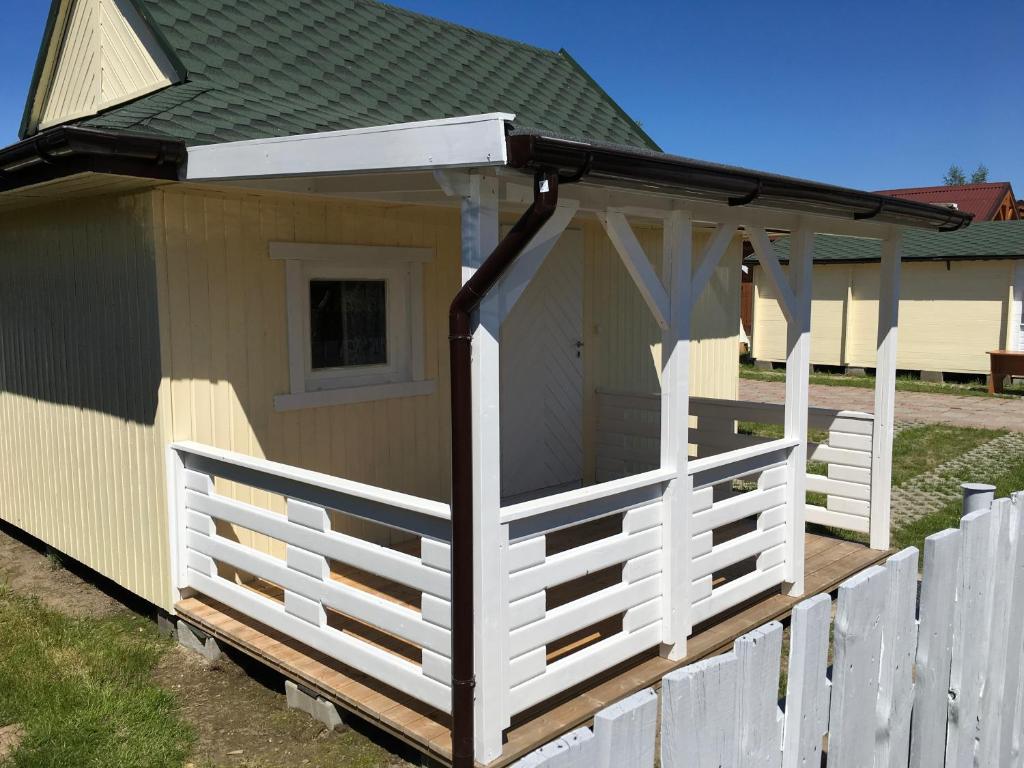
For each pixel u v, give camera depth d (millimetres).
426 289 6059
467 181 3158
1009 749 3084
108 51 6270
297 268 5312
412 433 6062
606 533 6363
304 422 5434
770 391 17453
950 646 2676
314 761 3781
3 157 4441
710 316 8656
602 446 7543
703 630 4676
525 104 7230
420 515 3508
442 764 3516
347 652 3918
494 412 3309
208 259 4914
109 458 5434
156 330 4785
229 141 4312
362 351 5797
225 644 4828
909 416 14086
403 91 6324
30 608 5543
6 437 6836
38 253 5949
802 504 5207
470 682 3281
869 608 2316
